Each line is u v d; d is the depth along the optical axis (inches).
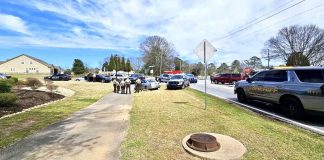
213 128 287.7
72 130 288.0
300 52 2332.7
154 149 220.8
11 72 3782.0
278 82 397.4
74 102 565.3
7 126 308.8
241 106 473.1
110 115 382.9
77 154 210.8
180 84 1000.9
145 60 3882.9
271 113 397.7
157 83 1047.0
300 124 320.2
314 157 200.8
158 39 3804.1
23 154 211.0
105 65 4483.3
